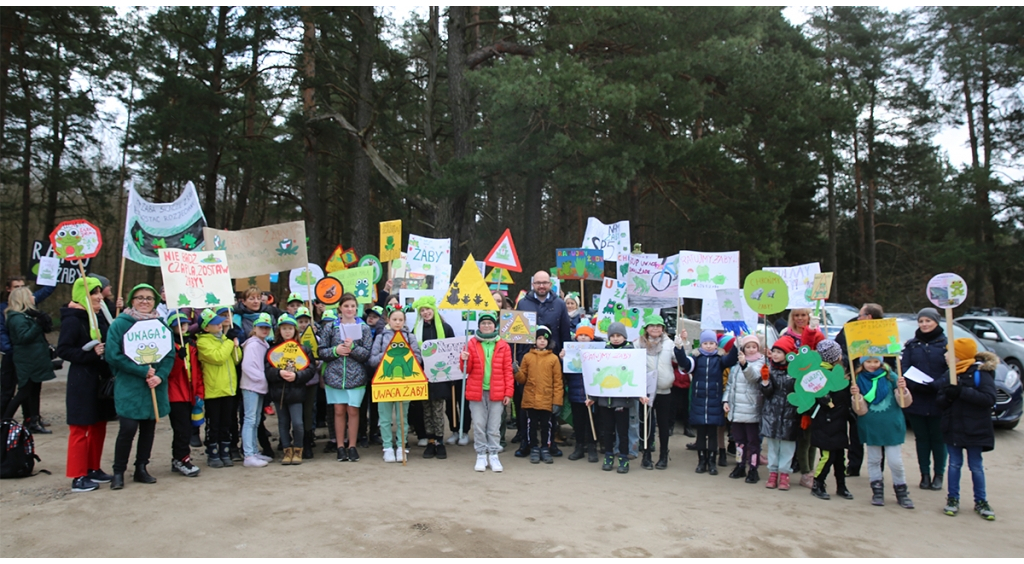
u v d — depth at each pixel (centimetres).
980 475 587
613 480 680
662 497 616
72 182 2894
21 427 647
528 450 796
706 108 2077
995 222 2775
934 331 681
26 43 2452
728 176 2064
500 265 1047
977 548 500
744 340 707
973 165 2834
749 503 606
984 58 2692
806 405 629
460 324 878
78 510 535
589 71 1761
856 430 682
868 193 3519
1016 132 2831
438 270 1101
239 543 462
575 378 784
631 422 805
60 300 3014
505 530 502
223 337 712
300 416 727
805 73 2064
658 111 1939
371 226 3391
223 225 3538
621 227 1070
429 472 692
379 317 792
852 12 3291
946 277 599
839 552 479
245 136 2433
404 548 456
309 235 2572
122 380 598
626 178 1766
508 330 743
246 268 848
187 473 654
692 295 891
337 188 3438
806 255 3359
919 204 3534
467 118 2230
